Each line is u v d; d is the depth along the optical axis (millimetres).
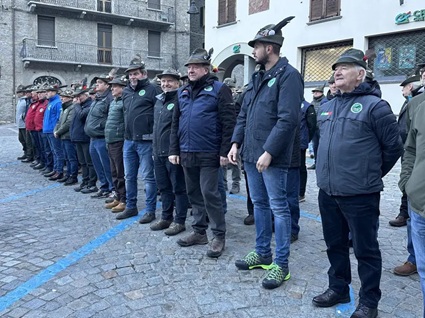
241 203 6043
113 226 4859
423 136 2326
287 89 3062
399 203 5992
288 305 3016
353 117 2666
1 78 23672
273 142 3031
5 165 9602
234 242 4324
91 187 6781
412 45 11180
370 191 2637
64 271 3570
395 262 3840
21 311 2912
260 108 3244
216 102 3871
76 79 25688
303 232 4715
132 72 4832
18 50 23969
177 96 4152
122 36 26859
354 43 12242
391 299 3131
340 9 12531
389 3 11375
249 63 15469
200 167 3934
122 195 5520
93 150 6180
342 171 2678
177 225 4570
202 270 3604
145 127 4840
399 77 11398
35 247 4152
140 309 2939
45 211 5559
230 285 3322
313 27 13250
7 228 4801
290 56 13992
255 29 15008
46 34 24641
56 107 7684
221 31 16422
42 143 8719
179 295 3150
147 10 27297
